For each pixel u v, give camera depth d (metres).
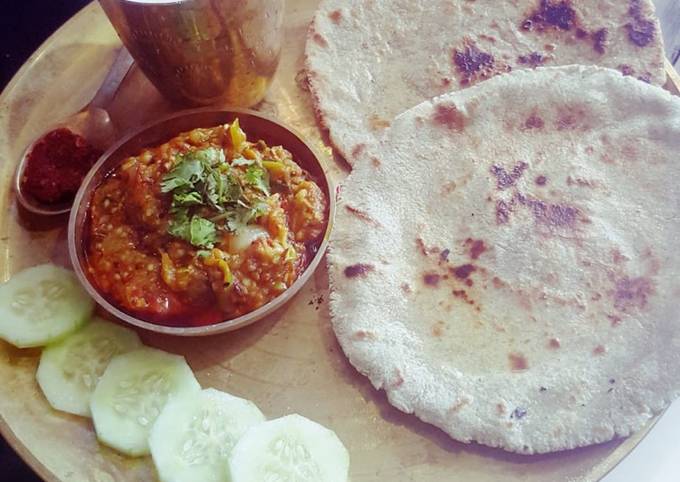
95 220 0.30
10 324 0.28
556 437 0.26
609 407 0.26
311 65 0.34
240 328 0.29
